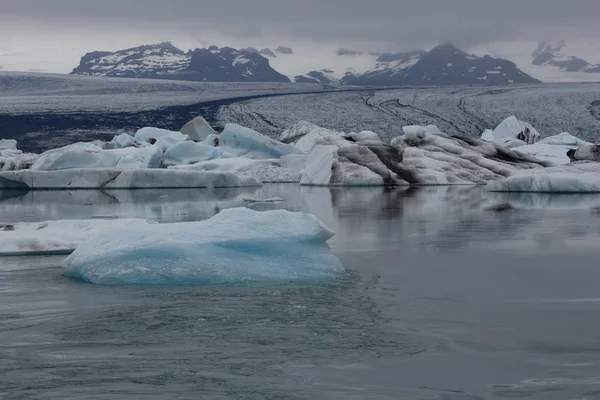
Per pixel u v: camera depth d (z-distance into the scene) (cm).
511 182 2227
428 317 511
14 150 3912
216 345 446
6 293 607
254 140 3519
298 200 1936
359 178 2750
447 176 2853
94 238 718
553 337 453
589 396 347
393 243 945
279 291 604
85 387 371
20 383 377
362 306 549
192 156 3347
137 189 2622
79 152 2952
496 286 629
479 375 380
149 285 634
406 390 361
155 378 384
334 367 400
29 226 1002
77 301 573
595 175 2198
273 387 369
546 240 966
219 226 725
